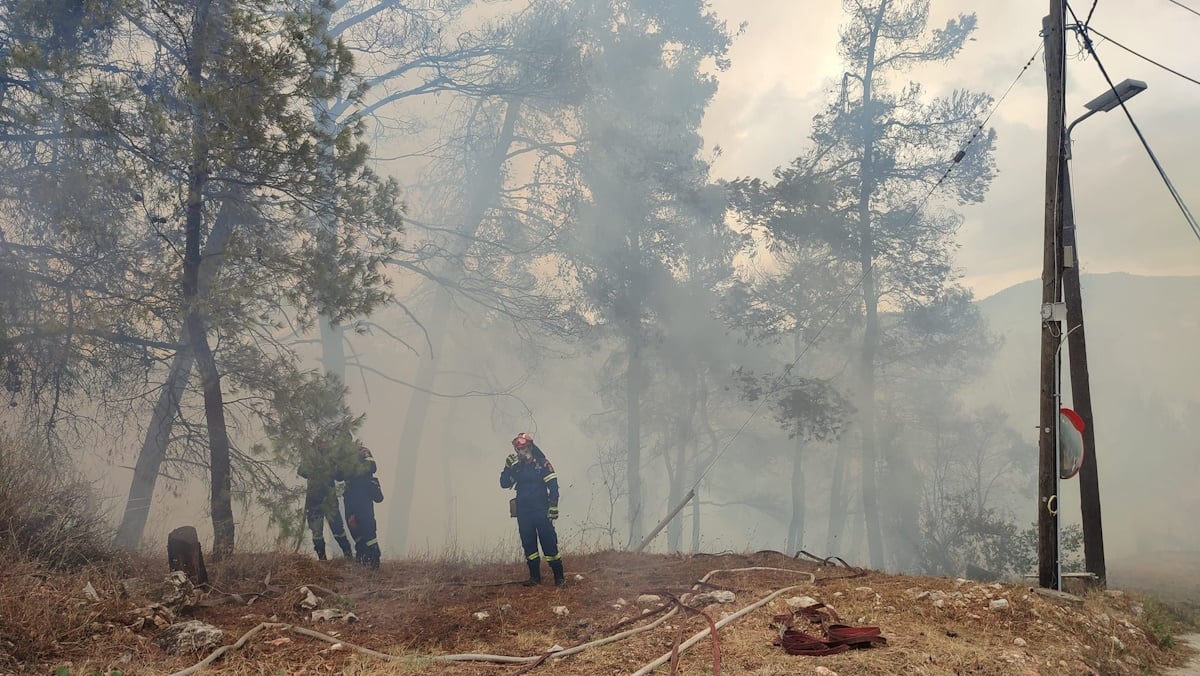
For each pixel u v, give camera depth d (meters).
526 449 8.11
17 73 8.21
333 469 8.41
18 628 4.86
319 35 8.42
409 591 7.37
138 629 5.46
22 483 6.80
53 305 8.67
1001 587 7.77
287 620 6.12
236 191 8.76
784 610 6.63
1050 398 8.56
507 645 5.69
